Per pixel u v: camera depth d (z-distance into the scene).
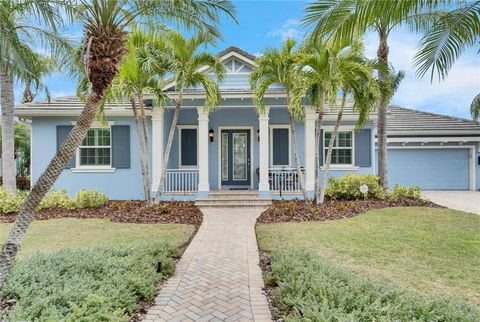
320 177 12.34
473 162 16.00
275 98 10.76
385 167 10.91
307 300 3.05
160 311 3.42
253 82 9.36
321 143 12.55
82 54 3.60
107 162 12.01
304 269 3.85
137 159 11.88
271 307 3.50
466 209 9.88
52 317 2.62
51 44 6.56
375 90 8.27
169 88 11.14
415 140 15.73
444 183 16.14
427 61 5.71
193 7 4.67
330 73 7.74
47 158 11.77
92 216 8.77
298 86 8.30
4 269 3.09
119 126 11.88
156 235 6.73
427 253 5.20
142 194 11.84
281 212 8.77
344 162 12.64
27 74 5.71
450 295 3.45
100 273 3.79
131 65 7.81
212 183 13.14
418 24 7.43
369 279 3.63
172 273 4.48
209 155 13.14
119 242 6.13
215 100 9.49
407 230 6.73
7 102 9.81
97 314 2.76
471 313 2.80
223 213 9.45
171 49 8.62
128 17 4.46
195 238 6.60
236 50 12.45
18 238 3.18
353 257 5.05
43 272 3.60
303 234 6.56
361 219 7.90
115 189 11.88
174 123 9.84
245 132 13.28
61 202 9.64
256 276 4.44
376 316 2.68
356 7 4.38
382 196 10.66
